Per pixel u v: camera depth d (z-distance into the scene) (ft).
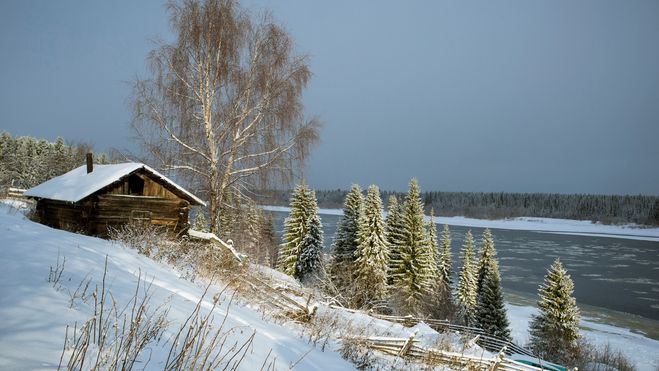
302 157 49.93
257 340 16.19
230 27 46.34
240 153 48.93
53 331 10.05
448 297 114.52
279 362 14.64
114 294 14.23
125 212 40.09
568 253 249.55
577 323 99.96
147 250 27.78
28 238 18.76
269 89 47.47
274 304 28.53
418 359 27.12
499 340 42.27
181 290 19.56
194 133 47.34
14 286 12.15
